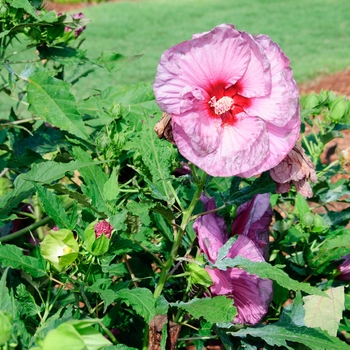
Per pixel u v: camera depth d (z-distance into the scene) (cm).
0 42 244
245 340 217
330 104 262
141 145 189
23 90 255
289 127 160
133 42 1393
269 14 1647
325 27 1470
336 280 234
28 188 202
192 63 157
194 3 1848
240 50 158
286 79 159
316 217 235
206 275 176
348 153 261
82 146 234
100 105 225
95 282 175
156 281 212
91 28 1528
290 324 194
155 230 233
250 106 162
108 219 168
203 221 186
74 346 124
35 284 184
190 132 154
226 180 244
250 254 185
